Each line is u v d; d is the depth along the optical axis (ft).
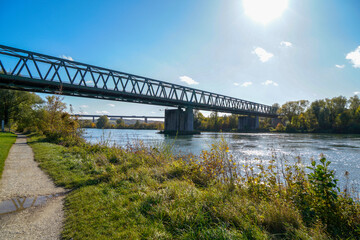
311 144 105.60
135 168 24.21
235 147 87.30
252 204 13.46
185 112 223.10
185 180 19.25
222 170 20.03
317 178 12.50
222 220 11.53
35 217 12.75
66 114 59.67
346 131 229.45
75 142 49.47
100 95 143.02
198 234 9.90
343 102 247.50
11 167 26.27
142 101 174.70
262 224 11.34
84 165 26.50
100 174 22.36
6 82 105.70
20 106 125.70
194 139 138.21
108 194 15.85
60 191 17.58
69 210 13.46
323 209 12.09
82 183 19.07
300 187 14.10
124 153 32.37
